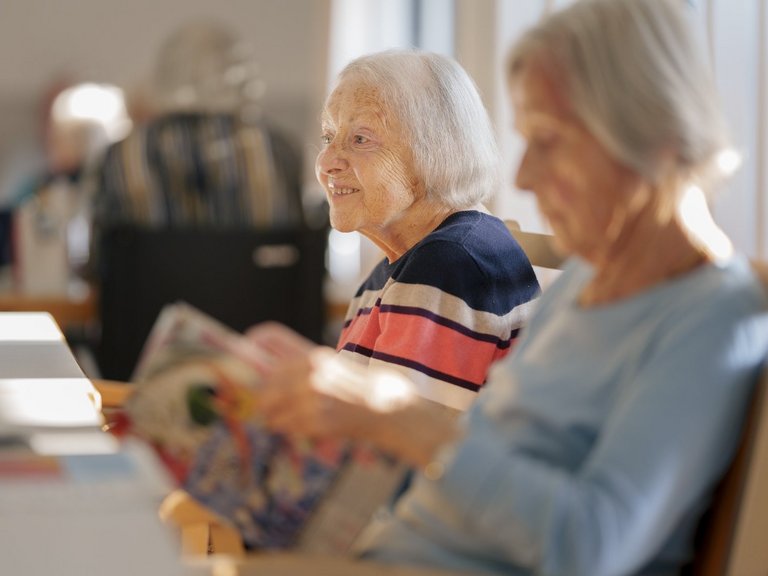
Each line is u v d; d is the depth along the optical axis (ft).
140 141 14.28
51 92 18.97
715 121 4.92
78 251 15.99
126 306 14.02
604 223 4.99
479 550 5.17
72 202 16.07
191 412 4.95
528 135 5.01
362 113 8.17
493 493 4.74
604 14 4.90
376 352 7.68
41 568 4.02
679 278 5.01
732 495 4.90
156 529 4.38
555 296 5.82
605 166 4.90
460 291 7.69
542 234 8.61
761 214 11.48
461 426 5.33
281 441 4.92
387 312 7.75
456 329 7.63
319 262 14.53
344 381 4.93
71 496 4.67
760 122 11.53
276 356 5.05
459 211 8.30
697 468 4.78
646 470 4.68
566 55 4.89
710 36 11.70
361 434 4.91
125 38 26.12
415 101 8.14
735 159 5.06
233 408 4.92
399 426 4.91
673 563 5.05
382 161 8.14
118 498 4.66
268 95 24.02
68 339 14.69
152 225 14.10
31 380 7.15
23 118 17.80
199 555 6.68
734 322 4.84
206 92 14.47
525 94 4.98
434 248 7.80
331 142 8.33
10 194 17.08
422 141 8.12
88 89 18.52
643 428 4.73
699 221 5.09
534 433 5.14
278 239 14.33
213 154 14.24
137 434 5.01
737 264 5.07
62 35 25.89
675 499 4.76
